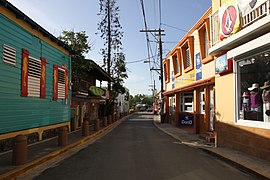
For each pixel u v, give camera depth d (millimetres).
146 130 21484
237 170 7875
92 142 14117
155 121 34406
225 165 8523
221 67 11602
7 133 9883
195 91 18203
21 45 10914
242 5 9805
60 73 15648
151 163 8664
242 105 10477
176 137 16297
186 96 23453
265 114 9156
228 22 10695
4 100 9664
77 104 20797
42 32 12688
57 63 15125
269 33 8266
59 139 11477
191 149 11625
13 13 10156
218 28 11867
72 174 7281
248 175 7320
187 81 20484
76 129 20062
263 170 7363
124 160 9141
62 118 16172
